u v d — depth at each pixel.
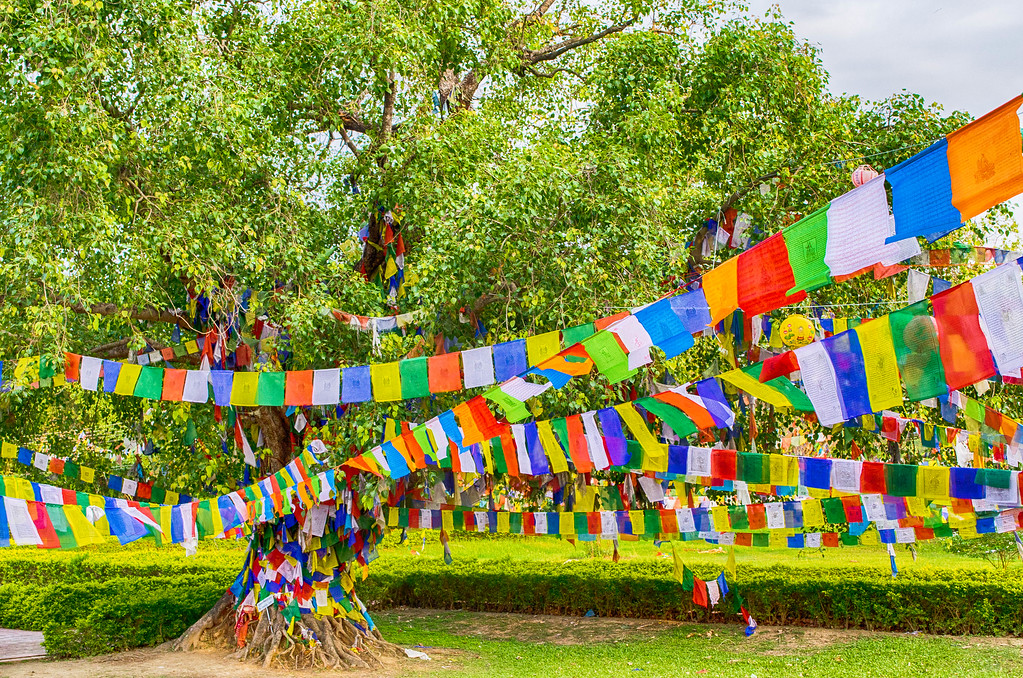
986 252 6.98
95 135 6.75
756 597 11.41
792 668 8.88
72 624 9.41
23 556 15.38
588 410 7.52
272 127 7.88
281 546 8.91
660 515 8.09
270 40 8.32
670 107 8.66
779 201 8.62
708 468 6.19
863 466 5.86
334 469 6.72
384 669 8.74
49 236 6.57
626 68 8.86
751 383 5.64
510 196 7.35
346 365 7.86
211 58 7.52
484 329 8.08
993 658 8.89
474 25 8.80
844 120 8.85
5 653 9.36
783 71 8.71
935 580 10.77
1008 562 11.88
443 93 9.09
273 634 8.73
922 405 7.88
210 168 7.41
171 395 6.50
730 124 8.65
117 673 8.23
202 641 9.30
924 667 8.62
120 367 6.57
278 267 7.48
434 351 7.77
